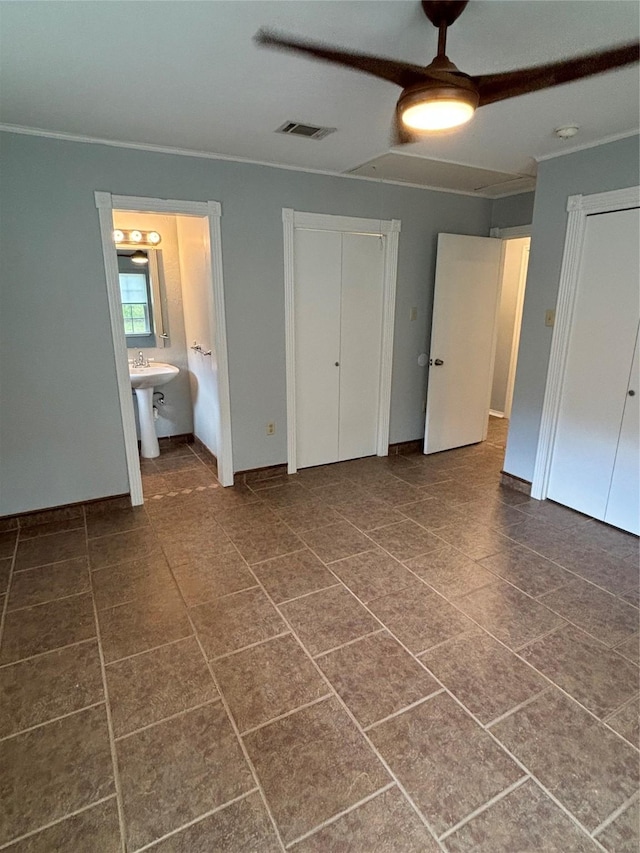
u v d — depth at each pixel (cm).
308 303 383
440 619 224
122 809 142
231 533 304
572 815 141
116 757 157
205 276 362
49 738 164
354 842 134
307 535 302
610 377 301
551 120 248
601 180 286
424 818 140
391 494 366
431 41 172
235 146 293
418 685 187
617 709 176
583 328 311
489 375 477
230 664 196
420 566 268
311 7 149
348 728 168
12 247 271
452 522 320
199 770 153
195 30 164
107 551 282
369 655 202
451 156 314
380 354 429
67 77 199
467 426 477
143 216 424
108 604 234
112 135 271
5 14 153
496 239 438
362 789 148
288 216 348
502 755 158
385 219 392
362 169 346
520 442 365
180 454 454
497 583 252
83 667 195
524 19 157
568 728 168
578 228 302
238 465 380
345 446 436
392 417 448
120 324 309
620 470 304
